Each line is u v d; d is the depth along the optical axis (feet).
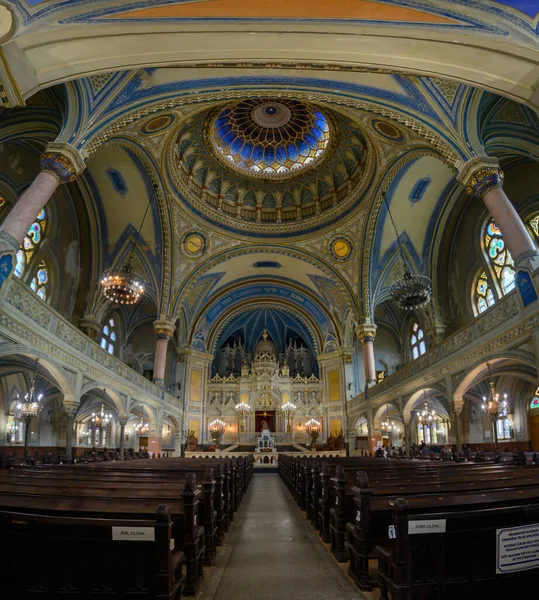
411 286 49.67
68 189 65.21
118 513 12.64
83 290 70.69
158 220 72.64
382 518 15.05
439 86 39.19
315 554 18.74
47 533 10.47
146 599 10.16
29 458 40.63
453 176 63.10
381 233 75.00
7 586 10.37
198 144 73.87
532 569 10.77
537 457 38.09
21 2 22.06
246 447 101.30
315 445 97.71
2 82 25.80
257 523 26.55
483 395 64.80
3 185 49.01
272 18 26.00
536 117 41.45
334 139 73.67
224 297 105.60
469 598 10.32
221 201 83.20
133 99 40.52
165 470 25.67
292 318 118.93
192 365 103.09
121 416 59.41
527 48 26.53
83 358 47.14
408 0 25.08
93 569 10.35
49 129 44.57
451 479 19.52
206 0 24.54
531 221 52.80
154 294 79.92
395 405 67.00
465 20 26.00
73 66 27.78
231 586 14.61
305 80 41.22
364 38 27.81
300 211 86.38
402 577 10.19
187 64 30.27
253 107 75.82
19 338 34.24
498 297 59.82
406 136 52.85
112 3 24.17
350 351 102.78
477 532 10.49
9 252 31.53
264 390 109.29
